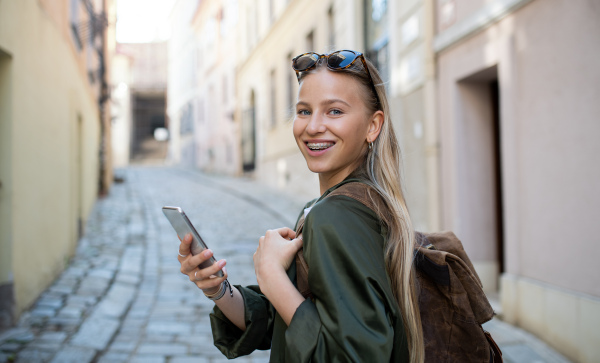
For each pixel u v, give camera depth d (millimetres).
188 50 30453
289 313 901
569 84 3617
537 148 3998
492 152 5285
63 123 5961
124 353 3648
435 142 5633
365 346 800
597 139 3348
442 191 5555
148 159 38719
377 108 1091
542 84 3924
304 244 923
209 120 24891
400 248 951
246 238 8688
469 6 4926
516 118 4262
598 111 3336
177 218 1030
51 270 5141
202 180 19625
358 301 835
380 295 855
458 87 5258
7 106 3809
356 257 859
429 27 5691
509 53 4293
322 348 825
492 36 4570
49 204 5098
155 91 38906
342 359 801
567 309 3594
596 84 3355
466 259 1151
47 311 4246
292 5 13227
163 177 21438
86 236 7957
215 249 7699
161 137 41688
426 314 1026
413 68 6227
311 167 1050
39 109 4695
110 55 17281
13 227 3855
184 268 1072
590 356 3359
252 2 17750
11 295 3834
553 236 3809
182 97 32406
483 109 5285
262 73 16531
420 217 6059
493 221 5262
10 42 3801
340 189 984
